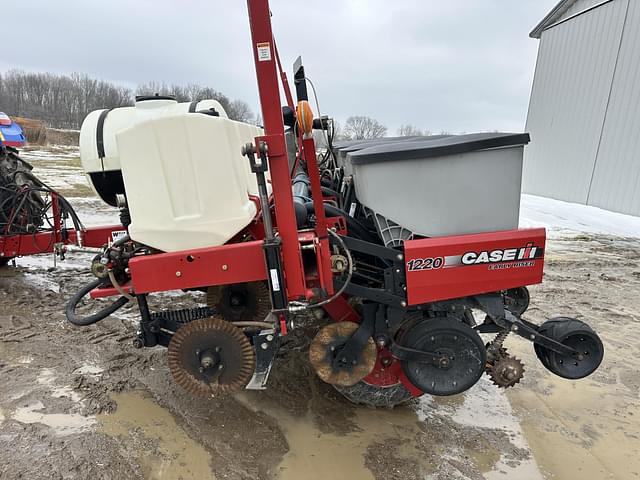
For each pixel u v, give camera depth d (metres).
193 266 2.03
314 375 2.98
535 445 2.42
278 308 1.99
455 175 2.08
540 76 13.73
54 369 2.94
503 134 2.19
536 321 4.10
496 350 2.33
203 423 2.46
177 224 2.04
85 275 4.82
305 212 2.45
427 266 2.10
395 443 2.38
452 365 2.21
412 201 2.12
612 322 4.14
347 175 2.94
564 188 12.41
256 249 2.02
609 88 10.75
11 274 4.75
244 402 2.67
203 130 2.02
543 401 2.84
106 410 2.52
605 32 10.91
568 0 12.03
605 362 3.38
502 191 2.10
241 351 2.08
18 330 3.46
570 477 2.20
